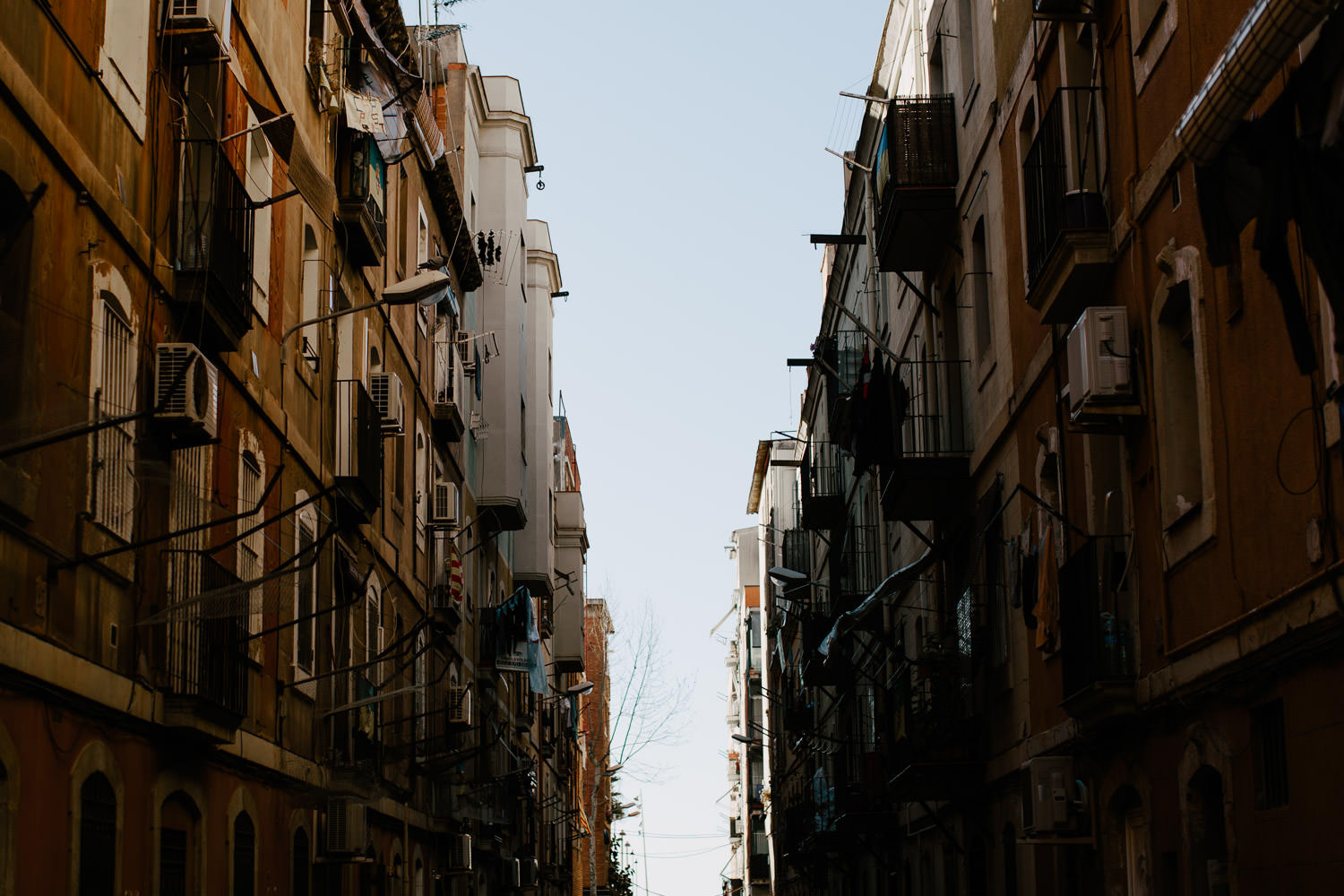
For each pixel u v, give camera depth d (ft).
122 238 41.01
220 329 47.16
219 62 46.75
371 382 74.54
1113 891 48.06
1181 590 41.39
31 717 34.81
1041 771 50.83
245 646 51.49
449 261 105.29
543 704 176.55
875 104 99.14
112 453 40.11
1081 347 44.93
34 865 34.83
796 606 160.45
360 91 75.20
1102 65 47.73
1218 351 38.27
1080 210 47.26
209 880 48.62
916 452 71.72
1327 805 32.19
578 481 255.70
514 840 142.82
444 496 93.40
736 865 406.00
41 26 36.04
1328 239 25.08
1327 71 24.62
